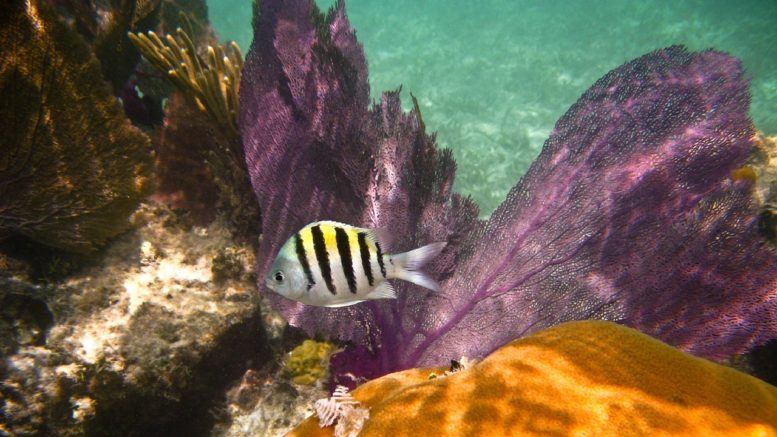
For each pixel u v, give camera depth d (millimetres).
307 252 369
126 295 545
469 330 557
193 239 627
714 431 275
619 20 4500
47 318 511
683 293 513
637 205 559
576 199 580
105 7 825
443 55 4195
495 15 5500
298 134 594
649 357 311
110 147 528
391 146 601
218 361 563
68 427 473
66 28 470
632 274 534
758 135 815
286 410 566
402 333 568
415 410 311
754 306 486
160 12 972
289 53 611
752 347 478
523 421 290
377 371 563
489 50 4297
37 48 458
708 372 301
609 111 610
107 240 579
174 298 555
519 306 553
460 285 578
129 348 506
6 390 456
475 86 3408
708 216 526
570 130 619
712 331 494
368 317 565
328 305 384
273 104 594
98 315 525
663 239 536
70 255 557
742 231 511
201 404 574
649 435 275
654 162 572
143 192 570
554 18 4988
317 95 597
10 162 470
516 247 578
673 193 555
